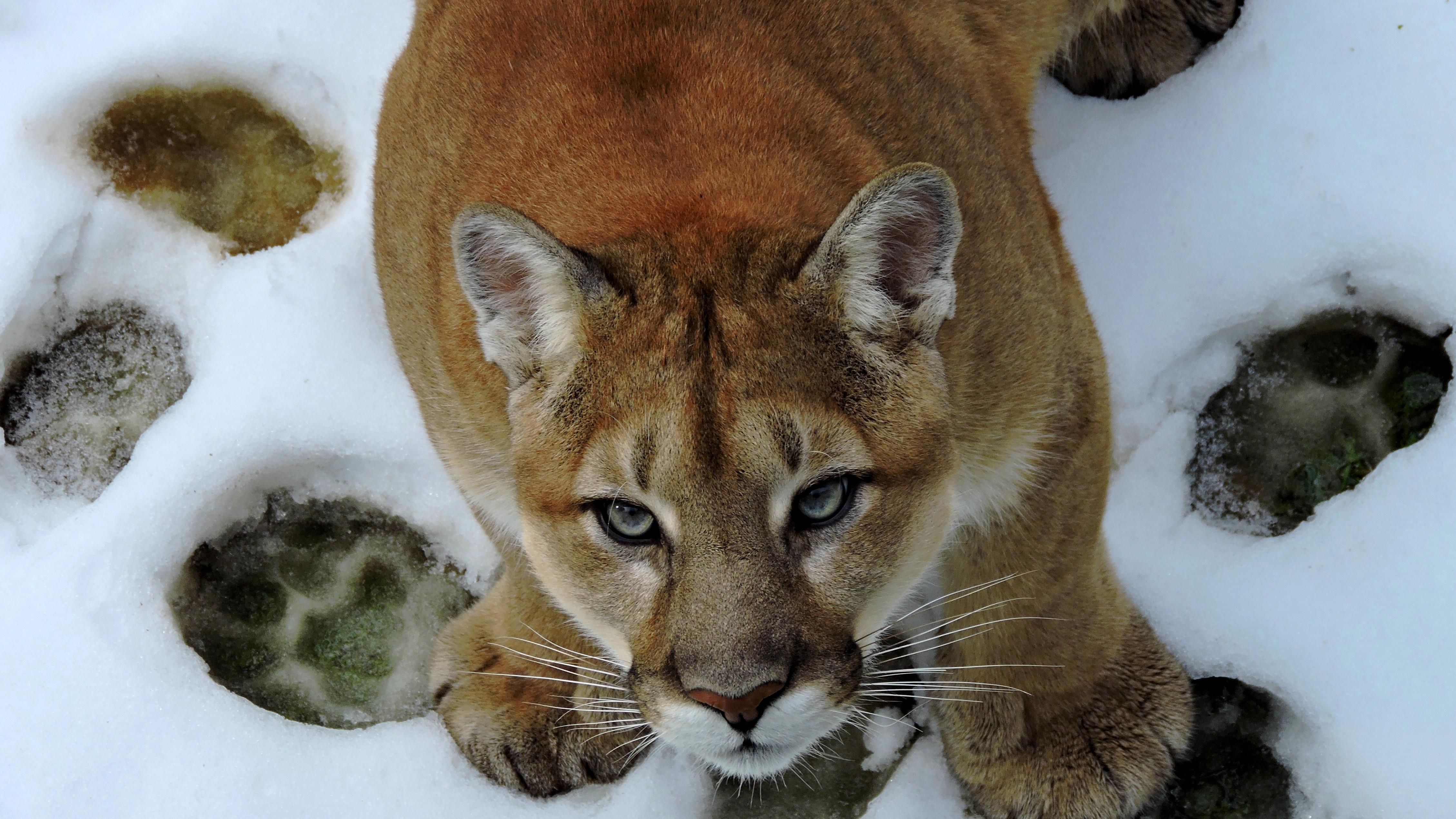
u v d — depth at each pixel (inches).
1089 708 197.9
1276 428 219.9
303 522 229.5
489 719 205.8
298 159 252.4
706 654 144.2
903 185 144.4
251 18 253.1
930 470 157.6
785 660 146.3
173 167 249.6
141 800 198.1
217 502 222.8
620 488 148.8
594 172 168.4
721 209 160.9
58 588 211.9
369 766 201.9
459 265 152.2
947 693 201.2
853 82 179.6
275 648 221.9
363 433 225.6
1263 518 216.2
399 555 228.2
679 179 165.3
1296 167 230.8
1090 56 250.8
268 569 226.7
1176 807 198.2
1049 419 176.9
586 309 149.3
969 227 170.7
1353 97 232.8
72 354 237.0
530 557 173.2
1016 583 187.9
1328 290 222.5
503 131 179.3
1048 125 252.7
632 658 160.2
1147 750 195.3
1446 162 222.7
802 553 151.2
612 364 149.2
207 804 197.9
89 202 242.2
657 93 172.6
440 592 226.8
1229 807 196.2
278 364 229.3
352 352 230.5
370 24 255.4
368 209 244.1
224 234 246.4
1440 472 201.5
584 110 173.2
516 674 209.0
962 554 189.5
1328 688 194.9
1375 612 197.5
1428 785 185.8
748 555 144.4
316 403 226.7
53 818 196.9
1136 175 240.4
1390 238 217.9
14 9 256.1
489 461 181.5
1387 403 216.2
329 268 237.1
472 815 198.7
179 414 227.0
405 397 227.5
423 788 200.5
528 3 187.5
